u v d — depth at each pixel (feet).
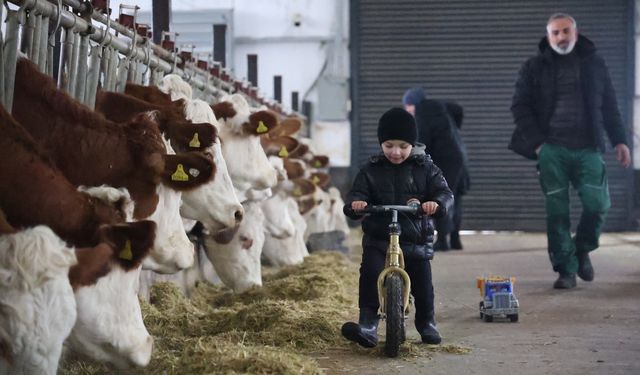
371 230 31.32
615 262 60.95
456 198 72.13
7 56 24.91
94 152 25.40
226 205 31.22
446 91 99.91
